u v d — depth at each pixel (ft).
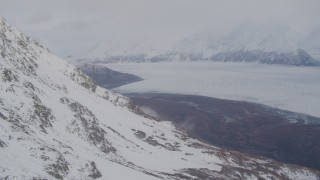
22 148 204.74
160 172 413.18
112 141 456.45
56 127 352.49
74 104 449.48
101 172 262.26
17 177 170.30
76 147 320.91
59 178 201.67
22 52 536.83
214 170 512.63
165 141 603.26
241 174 534.78
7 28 582.76
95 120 472.03
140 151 485.97
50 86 485.97
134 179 278.67
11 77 340.59
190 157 556.92
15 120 258.37
